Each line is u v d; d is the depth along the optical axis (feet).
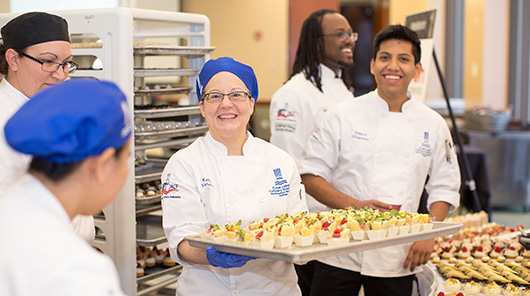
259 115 27.89
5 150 5.53
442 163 7.81
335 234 5.39
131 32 7.26
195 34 8.88
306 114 9.23
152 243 7.75
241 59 29.58
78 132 2.99
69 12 7.44
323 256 4.81
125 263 7.45
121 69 7.19
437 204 7.75
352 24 32.30
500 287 6.55
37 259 2.91
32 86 6.00
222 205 5.69
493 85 23.29
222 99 5.66
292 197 6.15
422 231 5.70
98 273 2.96
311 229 5.38
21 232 2.99
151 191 8.05
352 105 7.79
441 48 27.68
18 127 2.93
